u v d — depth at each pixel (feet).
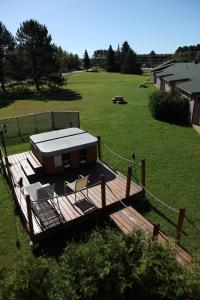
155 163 44.68
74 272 17.37
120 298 16.93
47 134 43.86
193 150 50.11
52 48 128.88
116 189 34.40
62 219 28.66
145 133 60.44
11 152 51.75
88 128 65.41
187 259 22.99
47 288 16.84
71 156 39.09
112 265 17.24
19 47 125.08
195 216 31.12
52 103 102.68
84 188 31.83
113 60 290.97
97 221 30.78
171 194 35.42
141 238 19.08
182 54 291.38
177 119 70.69
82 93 124.67
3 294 15.94
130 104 92.43
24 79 134.41
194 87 69.72
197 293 15.94
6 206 33.96
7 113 88.63
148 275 16.74
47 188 29.22
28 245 27.53
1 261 25.61
